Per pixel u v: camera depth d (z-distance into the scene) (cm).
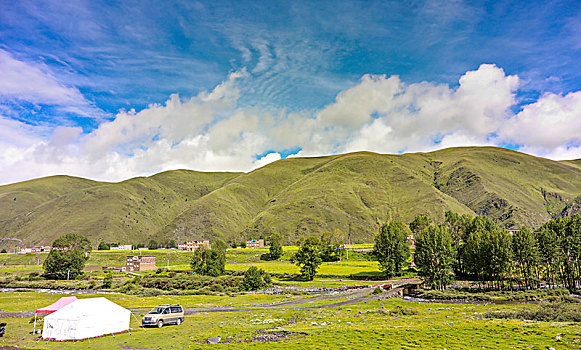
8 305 7962
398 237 14988
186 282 13638
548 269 10725
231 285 13175
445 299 9388
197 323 5431
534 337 3953
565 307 6406
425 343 3856
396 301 8812
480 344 3750
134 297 10056
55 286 13150
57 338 4284
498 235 11194
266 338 4219
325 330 4653
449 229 16425
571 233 10750
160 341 4112
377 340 4041
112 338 4322
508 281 11588
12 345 4028
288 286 13375
